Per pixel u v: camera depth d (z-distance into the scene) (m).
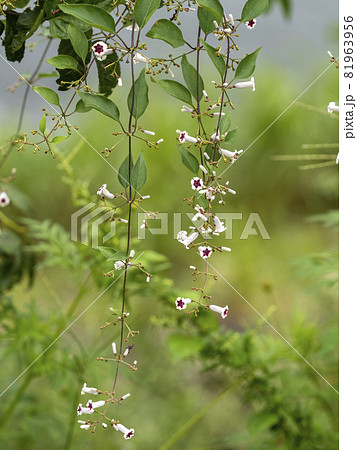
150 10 0.94
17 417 1.35
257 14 0.95
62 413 1.43
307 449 1.24
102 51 0.96
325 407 1.28
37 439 1.43
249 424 1.23
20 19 0.99
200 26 0.96
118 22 0.96
